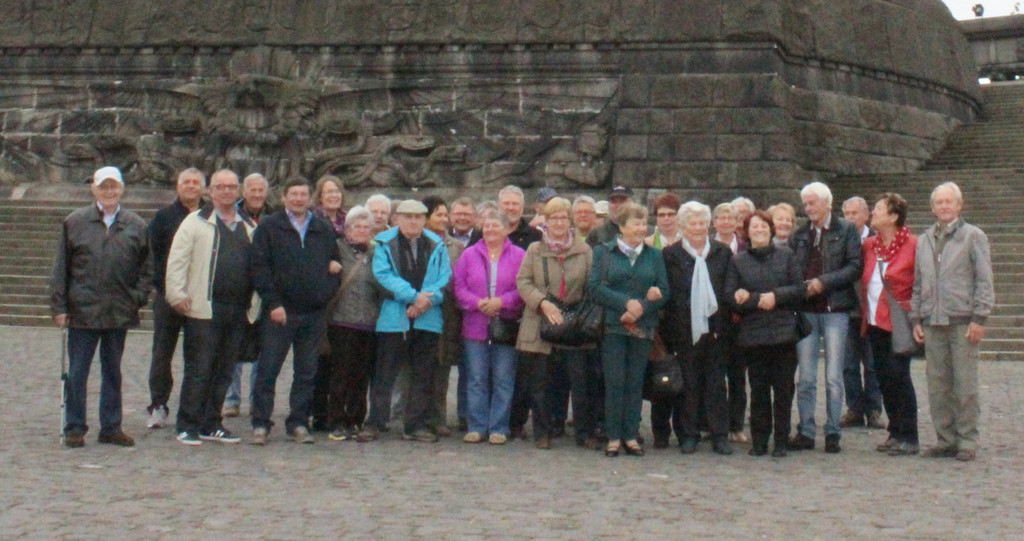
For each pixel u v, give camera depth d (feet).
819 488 33.12
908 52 119.96
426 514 28.71
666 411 40.50
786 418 38.73
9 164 110.01
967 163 117.39
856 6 115.24
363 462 36.24
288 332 39.65
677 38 98.58
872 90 115.55
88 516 27.68
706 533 27.17
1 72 110.83
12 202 107.45
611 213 41.91
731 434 42.73
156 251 41.93
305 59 104.78
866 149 113.60
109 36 108.17
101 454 36.17
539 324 40.11
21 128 110.22
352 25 103.76
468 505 29.91
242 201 43.96
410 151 102.53
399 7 103.19
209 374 39.27
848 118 112.47
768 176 96.78
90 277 36.96
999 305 75.61
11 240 96.84
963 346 38.42
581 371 40.04
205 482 32.22
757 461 37.99
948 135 123.85
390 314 40.65
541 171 100.68
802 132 108.47
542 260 40.09
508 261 41.34
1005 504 30.96
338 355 40.93
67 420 37.42
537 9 101.09
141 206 105.70
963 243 38.40
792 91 108.27
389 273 40.50
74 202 107.14
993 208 92.27
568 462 37.17
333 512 28.71
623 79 99.50
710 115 98.02
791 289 38.22
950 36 129.90
